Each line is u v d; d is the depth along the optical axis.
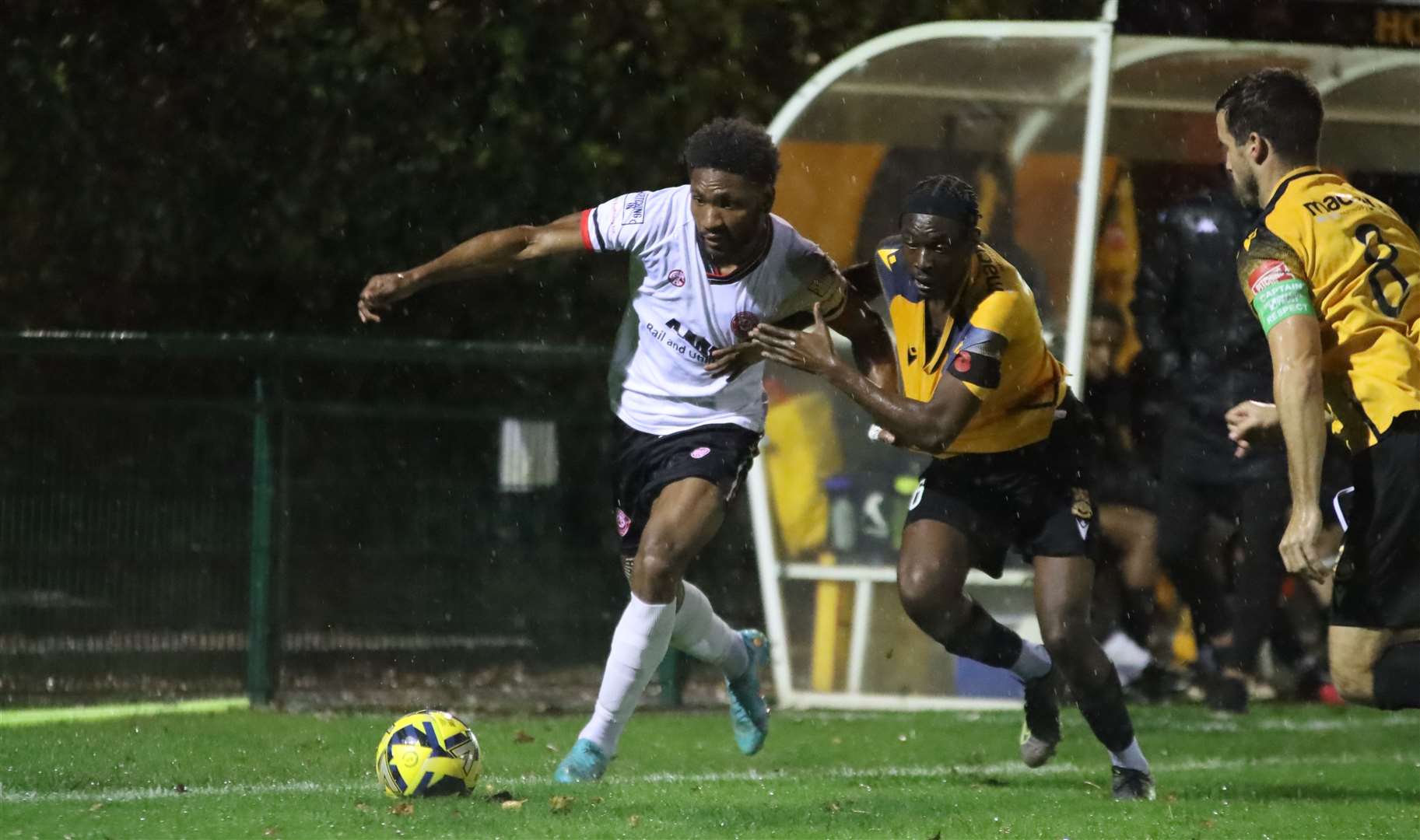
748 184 18.70
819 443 34.75
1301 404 16.66
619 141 39.12
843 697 33.94
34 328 38.94
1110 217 36.62
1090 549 19.72
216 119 38.09
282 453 30.48
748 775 22.22
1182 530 33.16
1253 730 29.95
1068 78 34.16
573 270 39.78
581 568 32.69
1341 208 17.41
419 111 38.31
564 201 38.81
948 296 19.25
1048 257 34.28
